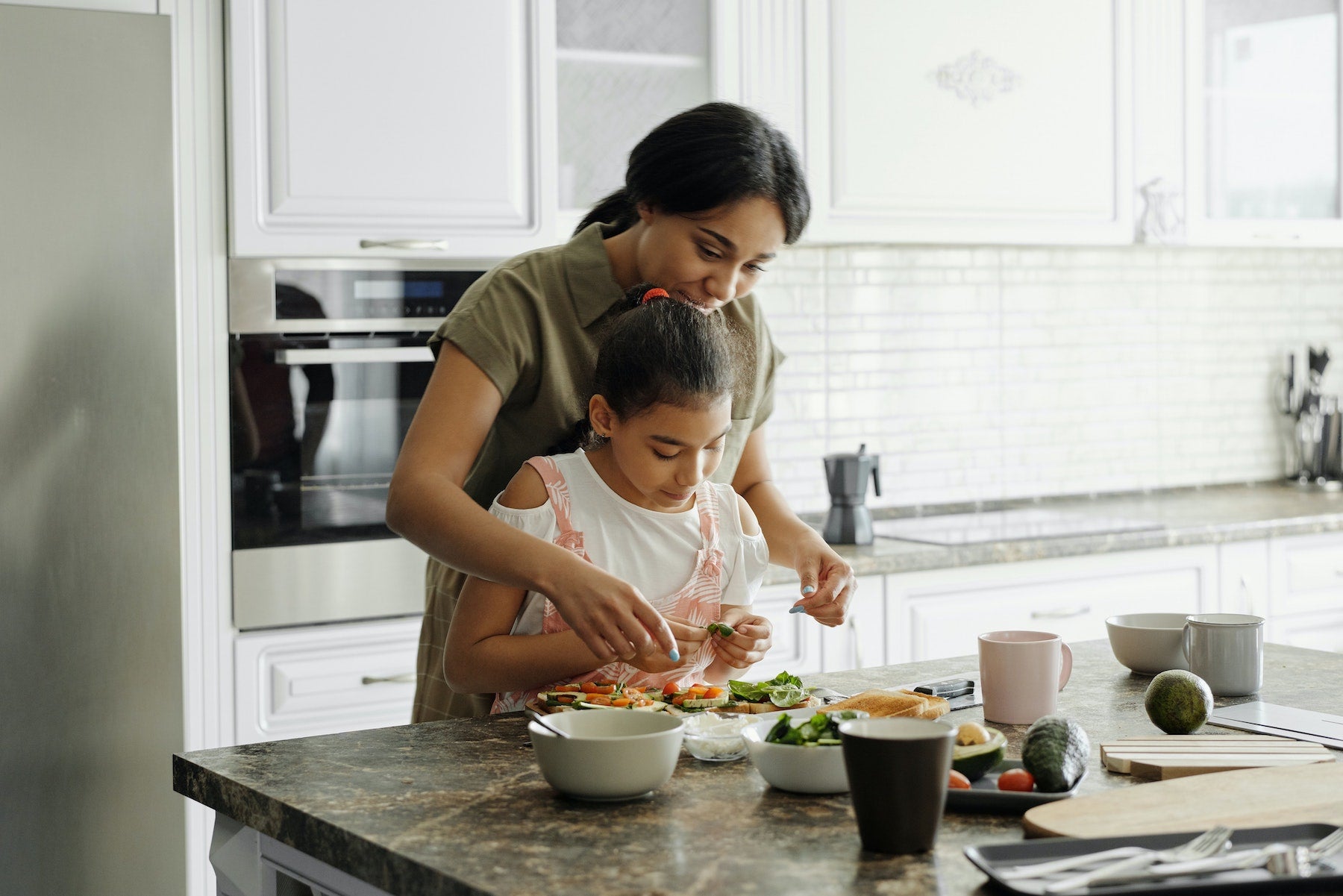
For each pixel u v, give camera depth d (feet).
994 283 12.61
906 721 3.33
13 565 7.98
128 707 8.32
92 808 8.25
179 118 8.57
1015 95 11.00
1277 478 14.26
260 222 8.73
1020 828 3.39
